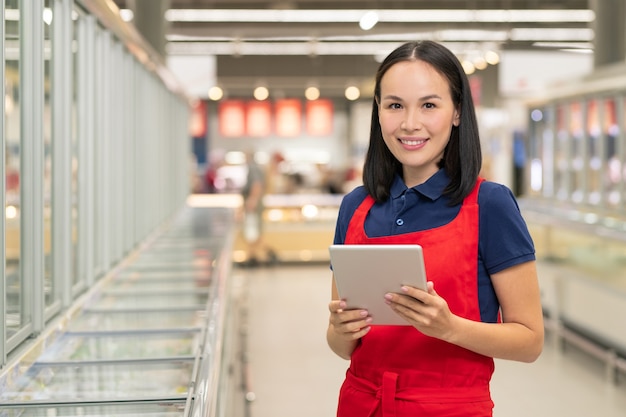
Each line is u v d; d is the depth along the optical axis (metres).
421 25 12.48
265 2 11.19
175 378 2.25
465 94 1.87
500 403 5.31
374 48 12.70
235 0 11.11
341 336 1.84
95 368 2.38
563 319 7.07
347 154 16.30
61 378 2.28
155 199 6.72
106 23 4.09
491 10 11.54
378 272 1.69
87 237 3.78
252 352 6.75
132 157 5.29
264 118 13.90
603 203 6.88
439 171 1.90
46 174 3.21
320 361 6.45
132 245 5.25
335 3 12.19
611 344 6.10
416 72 1.83
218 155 16.55
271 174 13.69
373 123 2.00
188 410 1.90
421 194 1.89
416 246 1.62
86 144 3.79
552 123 8.03
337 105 15.91
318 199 12.90
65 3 3.23
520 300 1.82
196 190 15.30
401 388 1.84
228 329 4.36
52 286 3.21
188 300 3.54
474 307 1.82
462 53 11.44
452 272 1.81
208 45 12.66
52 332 2.75
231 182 15.43
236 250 12.13
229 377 4.51
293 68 13.45
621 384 5.77
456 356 1.82
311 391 5.62
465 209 1.84
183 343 2.71
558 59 12.23
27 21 2.67
